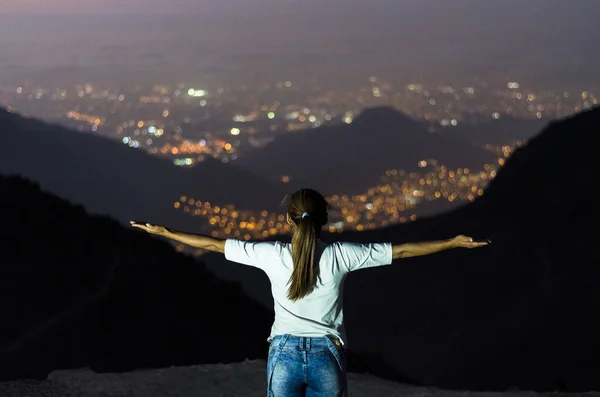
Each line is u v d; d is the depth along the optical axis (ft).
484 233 134.00
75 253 80.12
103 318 64.39
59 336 60.39
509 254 120.57
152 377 25.99
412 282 127.03
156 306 70.38
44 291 69.15
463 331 102.63
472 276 119.14
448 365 94.12
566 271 106.52
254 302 84.58
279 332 12.16
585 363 81.92
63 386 23.84
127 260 81.35
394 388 27.48
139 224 12.64
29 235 81.30
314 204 12.38
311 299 12.05
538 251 116.06
